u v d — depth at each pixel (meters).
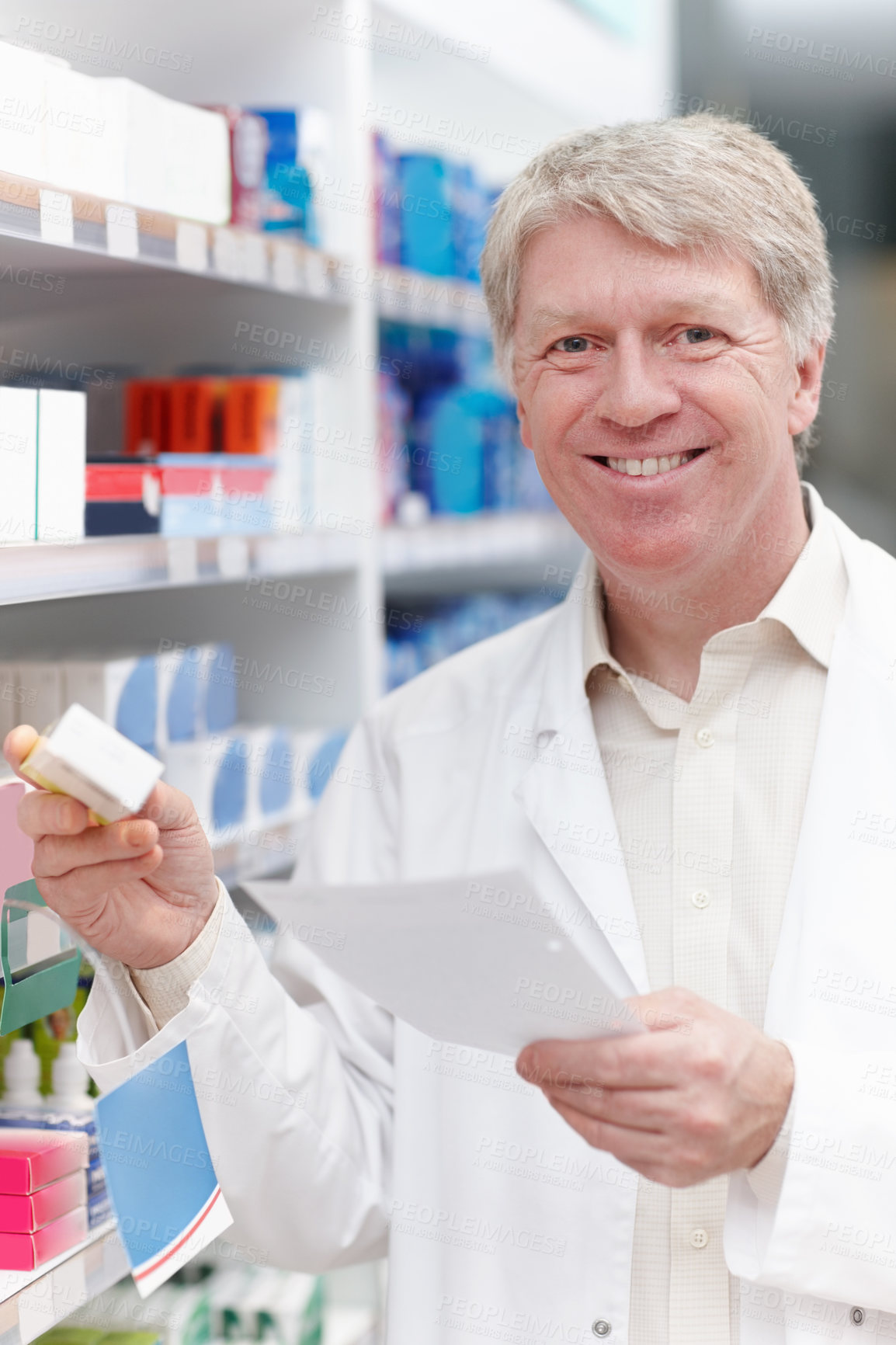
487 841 1.34
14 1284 1.17
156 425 1.96
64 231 1.32
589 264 1.13
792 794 1.22
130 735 1.64
